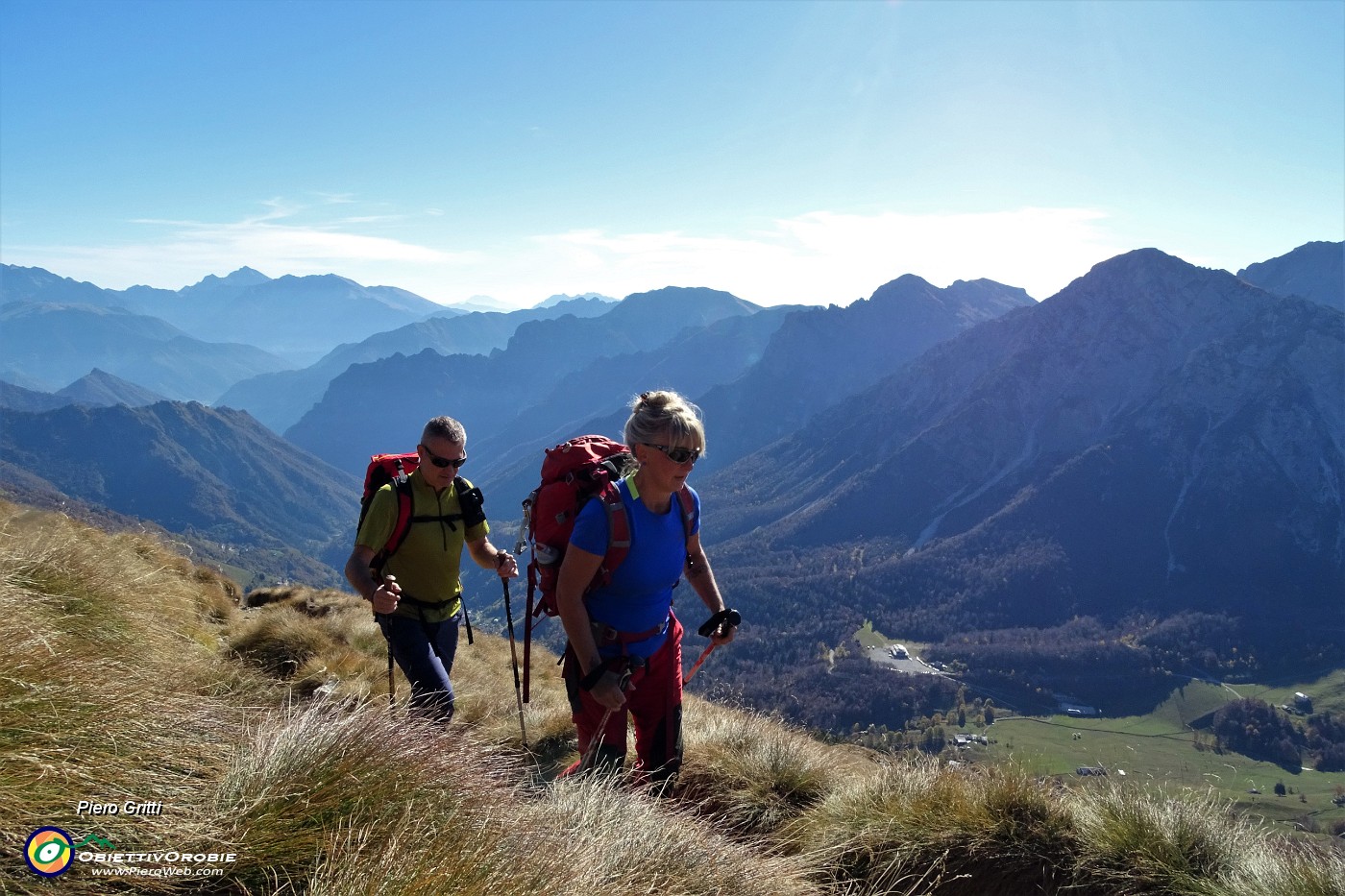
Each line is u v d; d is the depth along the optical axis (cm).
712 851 375
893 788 531
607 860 325
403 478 588
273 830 269
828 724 15612
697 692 862
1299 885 414
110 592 586
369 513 572
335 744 315
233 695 474
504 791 346
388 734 337
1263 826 471
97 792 258
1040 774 531
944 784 521
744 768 586
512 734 743
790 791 570
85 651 365
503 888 269
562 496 447
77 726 274
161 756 290
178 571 1170
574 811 365
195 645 665
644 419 425
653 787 466
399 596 539
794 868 421
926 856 469
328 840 271
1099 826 480
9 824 233
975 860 465
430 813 300
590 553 421
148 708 306
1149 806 486
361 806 292
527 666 466
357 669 818
